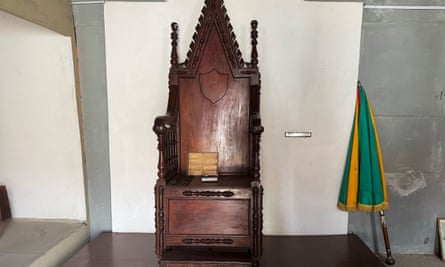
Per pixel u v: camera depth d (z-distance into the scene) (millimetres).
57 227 1979
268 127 1914
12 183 2088
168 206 1479
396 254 2004
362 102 1864
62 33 1811
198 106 1821
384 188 1840
